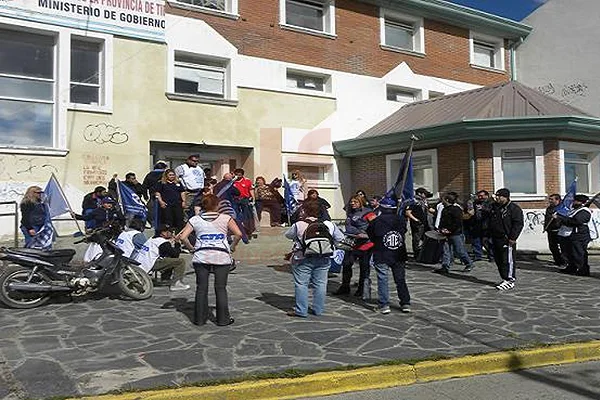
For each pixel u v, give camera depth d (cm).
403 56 2153
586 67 2262
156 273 1076
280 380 550
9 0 1399
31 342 667
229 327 745
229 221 765
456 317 827
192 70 1723
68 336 694
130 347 650
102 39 1530
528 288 1073
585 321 816
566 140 1658
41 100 1466
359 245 938
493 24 2358
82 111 1494
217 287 755
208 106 1705
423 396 554
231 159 1789
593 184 1748
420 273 1248
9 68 1433
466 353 655
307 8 1986
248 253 1365
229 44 1755
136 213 1212
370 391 570
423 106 2034
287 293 978
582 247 1241
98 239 896
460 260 1291
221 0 1775
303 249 803
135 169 1564
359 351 655
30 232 1081
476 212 1442
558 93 2348
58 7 1462
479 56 2439
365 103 2041
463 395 557
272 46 1844
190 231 762
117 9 1552
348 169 2000
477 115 1653
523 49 2472
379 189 1909
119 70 1554
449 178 1714
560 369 651
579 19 2295
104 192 1261
